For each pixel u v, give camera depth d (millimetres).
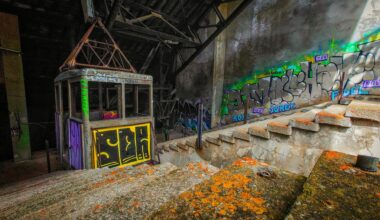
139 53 8938
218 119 9203
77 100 7250
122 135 4348
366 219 646
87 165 3830
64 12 6098
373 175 966
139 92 9156
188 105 10281
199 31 9141
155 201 1082
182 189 1208
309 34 6121
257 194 917
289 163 2877
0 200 2242
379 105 2766
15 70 5734
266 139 3127
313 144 2664
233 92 8570
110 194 1530
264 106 7453
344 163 1117
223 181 1055
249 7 7695
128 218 938
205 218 752
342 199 772
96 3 5672
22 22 5949
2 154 6797
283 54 6785
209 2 7328
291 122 2809
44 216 1270
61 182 2512
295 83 6531
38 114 7863
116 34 7270
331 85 5742
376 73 4949
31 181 3746
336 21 5562
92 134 3871
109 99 8438
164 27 8016
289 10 6543
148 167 2406
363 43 5129
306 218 663
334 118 2449
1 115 6594
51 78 7645
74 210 1281
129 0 6070
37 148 7953
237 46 8273
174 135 10086
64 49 7102
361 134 2322
